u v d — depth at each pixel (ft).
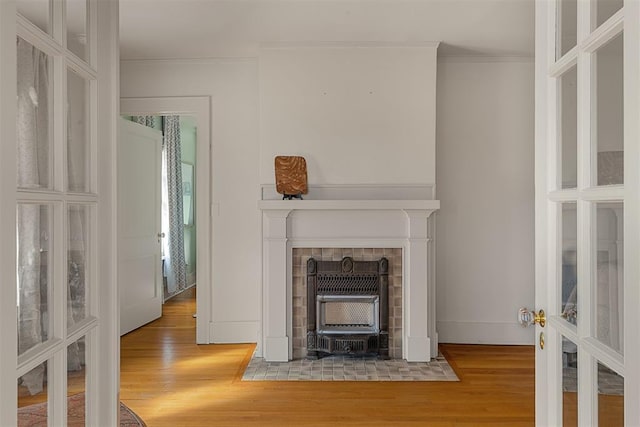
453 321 15.23
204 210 15.19
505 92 14.98
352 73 13.87
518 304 15.14
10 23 3.04
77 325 4.44
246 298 15.28
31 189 3.66
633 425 3.20
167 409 10.48
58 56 4.06
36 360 3.64
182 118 24.70
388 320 13.76
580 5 4.07
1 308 2.96
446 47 14.12
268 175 13.94
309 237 13.70
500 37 13.32
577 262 4.13
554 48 4.72
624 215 3.30
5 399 3.02
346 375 12.53
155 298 18.43
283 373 12.68
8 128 3.02
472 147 15.05
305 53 13.87
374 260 13.78
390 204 13.37
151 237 18.07
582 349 4.03
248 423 9.80
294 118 13.89
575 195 4.15
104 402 5.01
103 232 4.98
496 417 10.05
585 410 3.99
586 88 4.00
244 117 15.11
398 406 10.62
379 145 13.87
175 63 15.08
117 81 5.23
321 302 13.73
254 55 14.76
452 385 11.84
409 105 13.87
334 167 13.92
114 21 5.20
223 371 12.84
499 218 15.08
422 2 11.15
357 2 11.13
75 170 4.46
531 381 12.09
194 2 11.06
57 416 4.04
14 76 3.09
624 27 3.31
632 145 3.22
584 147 4.02
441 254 15.15
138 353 14.37
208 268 15.23
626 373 3.28
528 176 15.03
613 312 3.60
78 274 4.52
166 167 23.31
